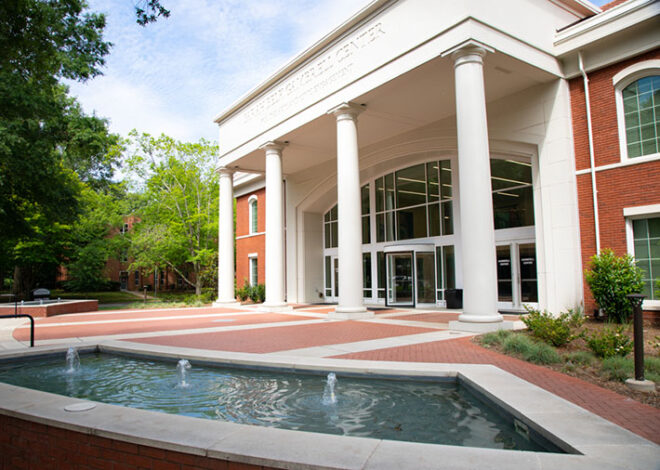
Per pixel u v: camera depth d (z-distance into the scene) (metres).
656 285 11.79
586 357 7.38
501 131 15.09
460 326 11.29
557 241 13.52
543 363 7.44
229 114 23.92
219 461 3.41
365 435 4.64
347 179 15.78
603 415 4.82
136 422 4.09
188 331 12.70
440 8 12.45
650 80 12.23
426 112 17.00
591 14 14.95
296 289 25.58
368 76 14.88
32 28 11.30
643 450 3.61
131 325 14.98
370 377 6.96
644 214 12.02
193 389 6.68
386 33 14.22
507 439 4.48
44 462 4.25
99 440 3.92
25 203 23.59
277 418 5.24
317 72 17.27
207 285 38.12
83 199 31.33
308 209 25.48
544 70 13.19
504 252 17.27
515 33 12.59
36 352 9.18
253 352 8.78
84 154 20.55
